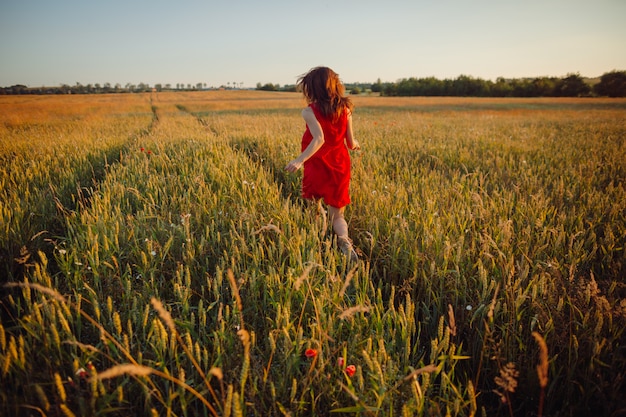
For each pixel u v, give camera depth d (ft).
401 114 93.40
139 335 6.29
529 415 5.69
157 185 13.78
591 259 9.07
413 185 14.73
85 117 79.46
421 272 8.21
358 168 16.85
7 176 15.96
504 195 13.42
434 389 5.89
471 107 140.87
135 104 158.20
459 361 6.51
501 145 27.14
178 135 32.35
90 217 10.11
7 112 94.53
